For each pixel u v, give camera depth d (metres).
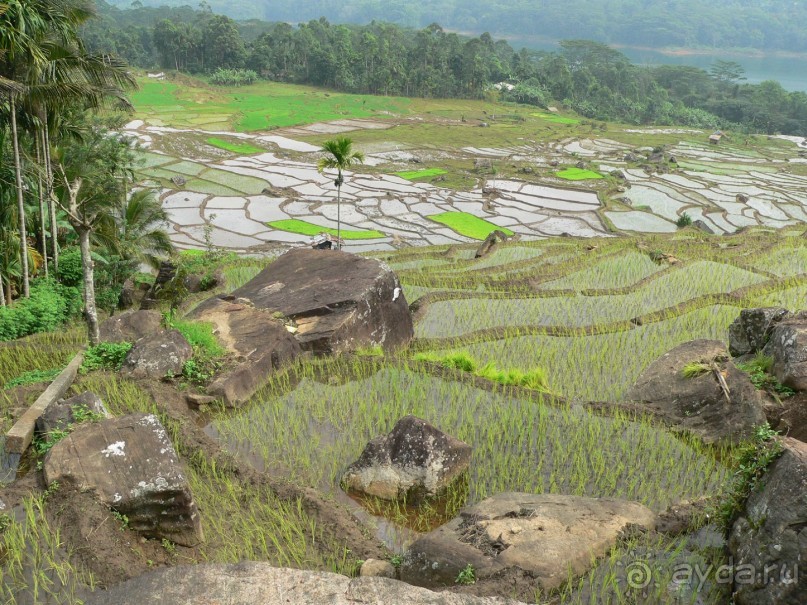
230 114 75.69
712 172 61.25
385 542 7.74
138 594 5.77
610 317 16.03
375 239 35.34
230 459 9.02
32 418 9.50
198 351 11.88
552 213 42.91
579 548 6.70
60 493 7.65
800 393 9.73
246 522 7.86
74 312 18.62
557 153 67.00
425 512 8.27
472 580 6.40
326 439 9.91
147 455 7.84
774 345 10.53
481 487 8.59
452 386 11.48
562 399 10.91
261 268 20.92
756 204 48.34
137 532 7.45
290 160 55.91
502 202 45.28
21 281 19.03
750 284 18.39
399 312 14.12
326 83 106.44
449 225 38.81
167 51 105.81
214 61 107.81
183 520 7.43
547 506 7.44
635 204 46.91
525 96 107.31
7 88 14.56
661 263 21.09
